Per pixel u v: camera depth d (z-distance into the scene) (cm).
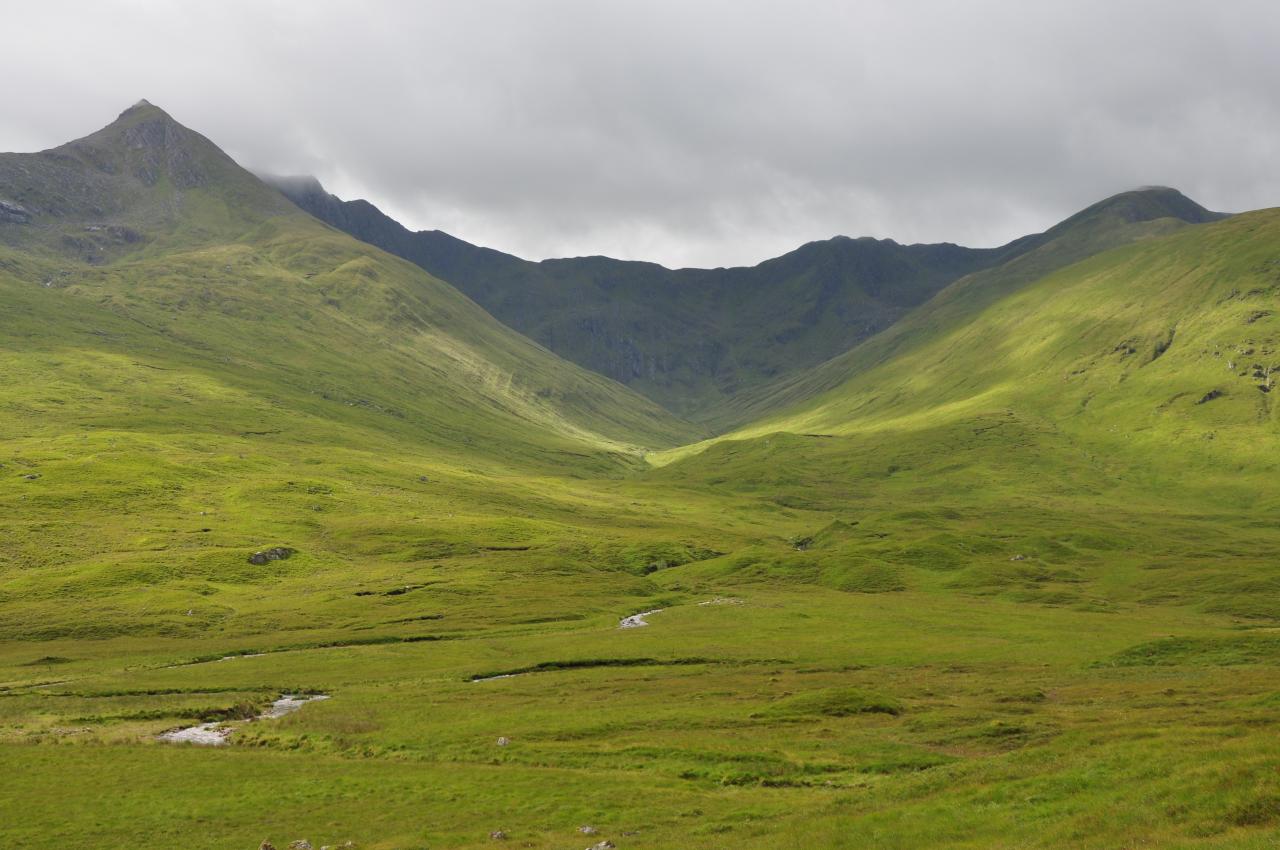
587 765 6400
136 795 5728
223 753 7081
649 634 14538
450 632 14875
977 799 4169
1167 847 2962
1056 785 4122
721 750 6544
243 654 13050
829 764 6119
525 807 5259
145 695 10000
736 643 13325
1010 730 6762
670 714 8100
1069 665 10656
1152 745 4694
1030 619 15725
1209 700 7181
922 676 10244
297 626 15200
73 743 7519
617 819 4928
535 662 12031
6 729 8175
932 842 3600
